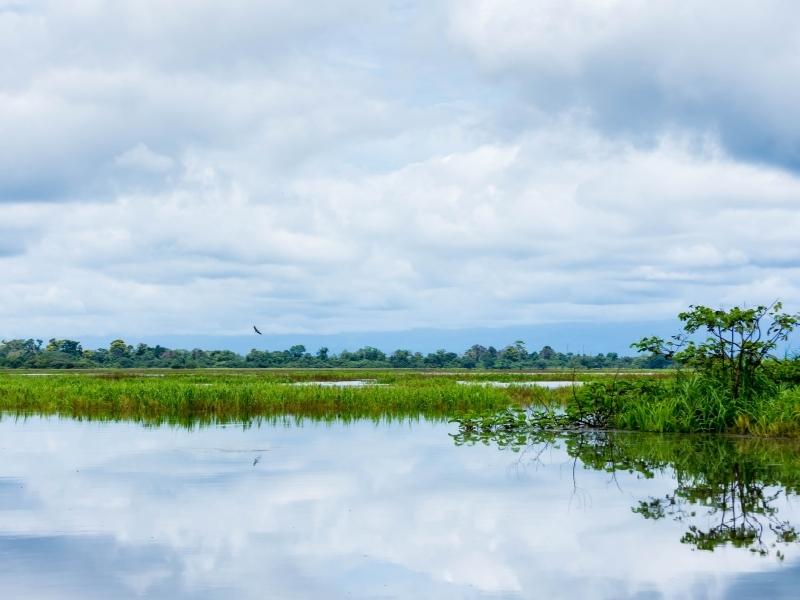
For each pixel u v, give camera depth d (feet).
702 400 63.72
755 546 30.66
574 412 69.77
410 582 26.53
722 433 61.93
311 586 26.11
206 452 54.29
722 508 36.83
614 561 28.73
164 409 86.07
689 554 29.60
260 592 25.52
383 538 31.78
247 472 46.37
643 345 66.69
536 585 26.21
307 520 34.71
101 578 26.86
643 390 68.85
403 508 36.91
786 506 37.29
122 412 85.20
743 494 39.81
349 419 78.89
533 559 29.04
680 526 33.58
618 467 47.70
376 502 38.19
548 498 38.96
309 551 30.04
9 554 29.60
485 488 41.60
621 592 25.44
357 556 29.43
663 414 63.82
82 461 50.29
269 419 78.48
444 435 64.75
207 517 35.17
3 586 26.05
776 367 65.77
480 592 25.48
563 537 31.89
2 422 74.23
